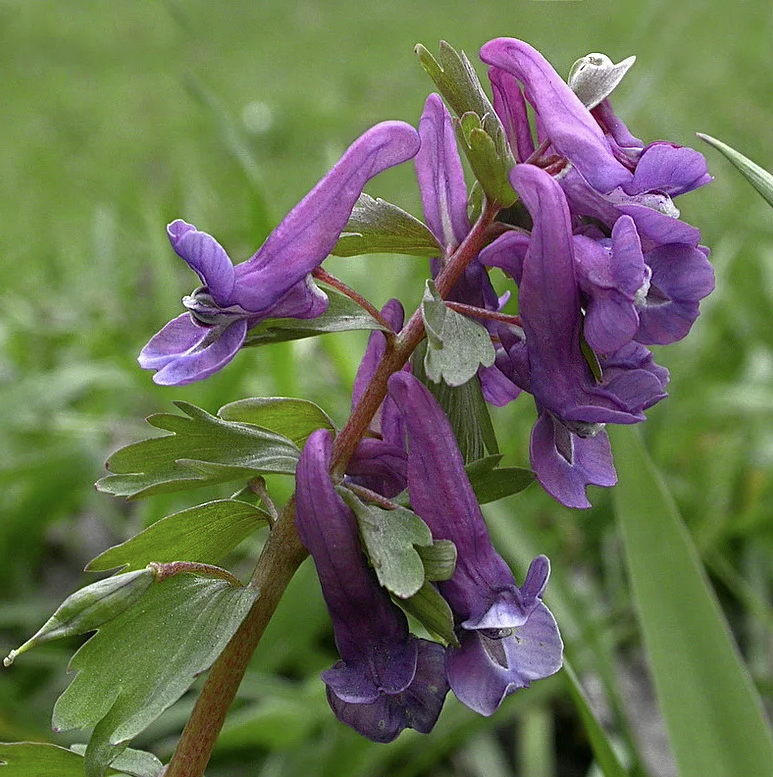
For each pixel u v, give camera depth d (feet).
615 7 1.55
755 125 1.27
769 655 0.62
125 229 1.16
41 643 0.33
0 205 1.30
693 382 0.79
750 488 0.71
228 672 0.36
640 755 0.50
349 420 0.36
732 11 1.61
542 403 0.35
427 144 0.37
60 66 2.08
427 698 0.35
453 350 0.34
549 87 0.35
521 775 0.56
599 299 0.33
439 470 0.35
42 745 0.37
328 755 0.52
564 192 0.35
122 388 0.79
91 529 0.73
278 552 0.36
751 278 0.95
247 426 0.37
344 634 0.35
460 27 1.91
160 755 0.55
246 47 2.09
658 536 0.44
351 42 2.00
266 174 1.35
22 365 0.86
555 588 0.54
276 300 0.34
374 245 0.37
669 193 0.34
